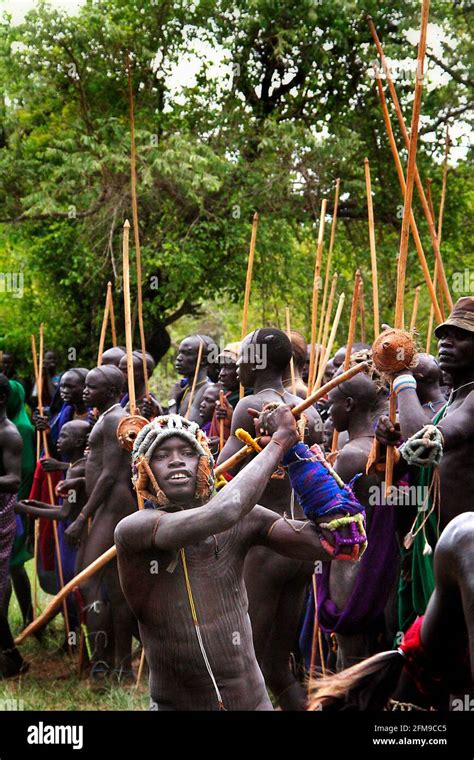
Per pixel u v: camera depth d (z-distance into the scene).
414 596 4.84
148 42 15.52
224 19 15.59
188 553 3.96
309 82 16.44
